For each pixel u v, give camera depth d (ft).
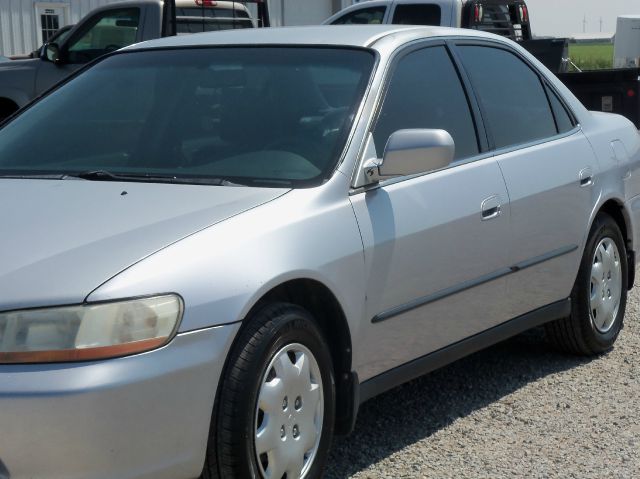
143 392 10.57
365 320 13.48
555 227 17.56
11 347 10.50
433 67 16.22
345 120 14.16
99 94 16.01
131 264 11.01
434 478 13.87
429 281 14.60
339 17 46.83
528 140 17.61
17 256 11.32
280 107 14.64
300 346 12.49
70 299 10.57
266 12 45.01
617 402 17.10
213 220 11.99
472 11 44.50
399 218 14.01
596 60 148.25
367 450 14.89
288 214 12.57
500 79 17.69
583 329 18.95
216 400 11.39
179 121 14.87
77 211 12.44
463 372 18.75
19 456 10.40
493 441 15.31
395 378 14.46
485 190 15.78
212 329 11.16
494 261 15.98
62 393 10.25
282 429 12.19
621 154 19.89
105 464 10.46
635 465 14.42
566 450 14.96
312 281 12.55
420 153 13.60
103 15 40.52
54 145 15.14
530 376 18.49
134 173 14.02
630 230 20.21
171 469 10.94
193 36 17.15
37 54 50.67
